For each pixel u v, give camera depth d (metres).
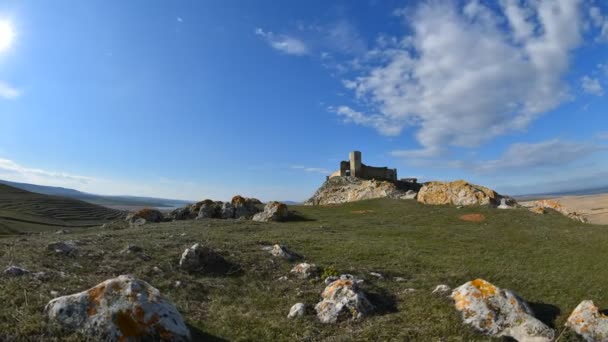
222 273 19.30
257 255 22.28
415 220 45.97
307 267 19.53
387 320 13.00
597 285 17.64
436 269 21.77
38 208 127.94
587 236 32.78
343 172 106.44
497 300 12.88
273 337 11.91
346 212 56.31
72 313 9.90
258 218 48.47
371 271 20.31
